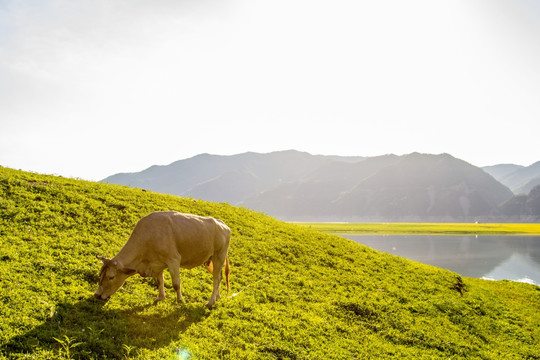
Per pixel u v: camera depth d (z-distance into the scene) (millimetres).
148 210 19750
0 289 9289
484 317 18859
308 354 10766
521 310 22172
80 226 15453
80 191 19359
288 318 12789
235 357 9461
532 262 69188
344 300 15922
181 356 8695
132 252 10023
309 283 16906
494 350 15102
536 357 15148
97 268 12180
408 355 12656
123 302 10672
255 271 16719
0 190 16359
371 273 21172
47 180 19750
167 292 12234
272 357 10047
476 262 69438
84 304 9828
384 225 190250
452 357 13453
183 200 24562
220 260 12203
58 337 8188
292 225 28672
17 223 14039
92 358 7828
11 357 7219
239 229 22172
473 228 159625
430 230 143625
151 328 9570
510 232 135750
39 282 10281
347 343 12336
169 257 10461
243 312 12188
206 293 13039
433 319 16688
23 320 8375
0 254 11297
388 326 14766
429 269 26172
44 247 12680
